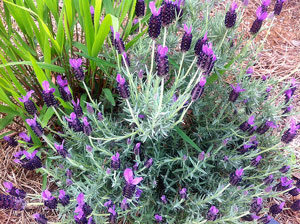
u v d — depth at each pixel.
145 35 0.49
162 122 0.37
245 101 0.47
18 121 0.52
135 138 0.41
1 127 0.42
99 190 0.41
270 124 0.43
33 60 0.35
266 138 0.48
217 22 0.48
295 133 0.38
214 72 0.48
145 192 0.42
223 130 0.46
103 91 0.49
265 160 0.47
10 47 0.43
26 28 0.43
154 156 0.43
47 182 0.47
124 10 0.41
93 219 0.38
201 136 0.46
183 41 0.34
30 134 0.43
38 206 0.45
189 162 0.45
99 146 0.40
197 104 0.46
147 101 0.36
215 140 0.45
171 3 0.31
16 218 0.44
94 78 0.51
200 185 0.45
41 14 0.41
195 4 0.49
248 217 0.38
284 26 0.76
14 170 0.48
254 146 0.45
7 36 0.44
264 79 0.50
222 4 0.74
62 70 0.41
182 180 0.43
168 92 0.39
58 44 0.41
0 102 0.52
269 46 0.71
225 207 0.40
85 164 0.41
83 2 0.36
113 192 0.42
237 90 0.39
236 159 0.41
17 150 0.50
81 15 0.41
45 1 0.40
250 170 0.47
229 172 0.46
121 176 0.42
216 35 0.48
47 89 0.34
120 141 0.44
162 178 0.45
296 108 0.59
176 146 0.46
